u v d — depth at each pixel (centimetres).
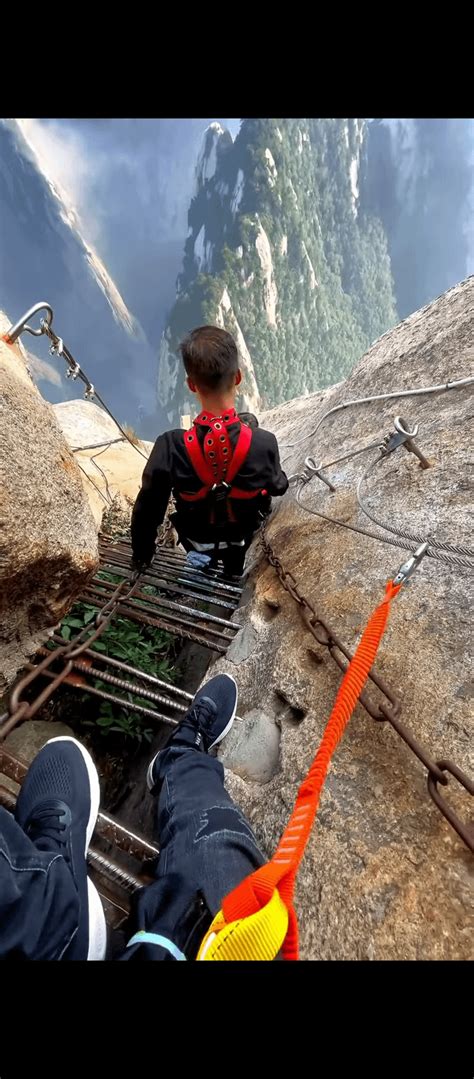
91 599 287
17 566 144
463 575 174
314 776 82
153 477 232
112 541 454
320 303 16538
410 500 219
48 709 258
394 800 133
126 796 252
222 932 73
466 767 128
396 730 134
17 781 151
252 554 336
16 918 83
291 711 182
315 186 18000
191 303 13250
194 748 154
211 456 223
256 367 13888
